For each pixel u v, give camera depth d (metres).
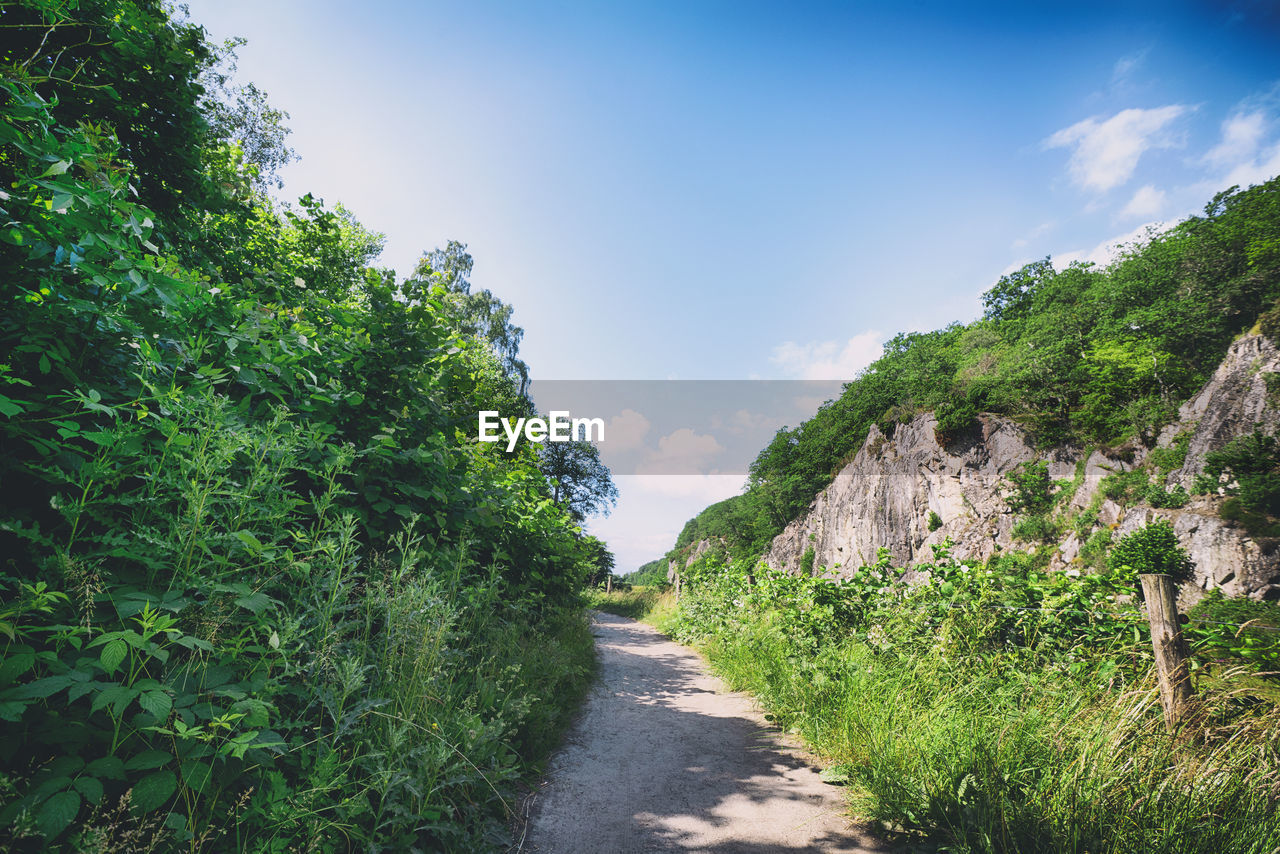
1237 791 2.73
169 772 1.53
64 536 1.87
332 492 2.64
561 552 7.65
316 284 5.63
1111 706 3.71
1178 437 24.28
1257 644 3.80
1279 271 32.25
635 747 4.50
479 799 2.94
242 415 2.65
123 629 1.69
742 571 12.54
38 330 1.86
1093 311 42.81
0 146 2.13
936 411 34.59
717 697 6.38
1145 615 4.50
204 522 2.04
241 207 5.21
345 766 2.20
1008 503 28.89
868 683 4.65
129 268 1.94
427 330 4.21
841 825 3.16
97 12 3.35
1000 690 4.16
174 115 4.08
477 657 4.18
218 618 1.86
